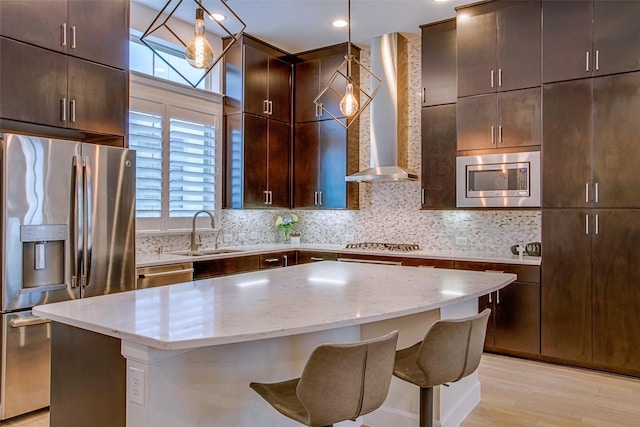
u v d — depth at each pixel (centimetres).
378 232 538
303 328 163
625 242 350
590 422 278
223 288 241
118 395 176
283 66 541
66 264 306
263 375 206
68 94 319
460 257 418
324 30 475
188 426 176
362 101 542
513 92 404
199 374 181
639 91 346
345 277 280
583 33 368
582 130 368
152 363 162
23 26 295
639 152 346
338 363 154
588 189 365
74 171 309
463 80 428
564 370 366
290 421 220
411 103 512
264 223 575
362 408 162
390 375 172
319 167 536
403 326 263
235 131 491
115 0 351
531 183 394
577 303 368
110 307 192
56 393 202
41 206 293
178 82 450
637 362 346
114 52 350
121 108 354
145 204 421
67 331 197
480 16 420
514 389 328
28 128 319
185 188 464
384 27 468
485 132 418
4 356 279
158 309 189
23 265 286
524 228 452
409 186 518
